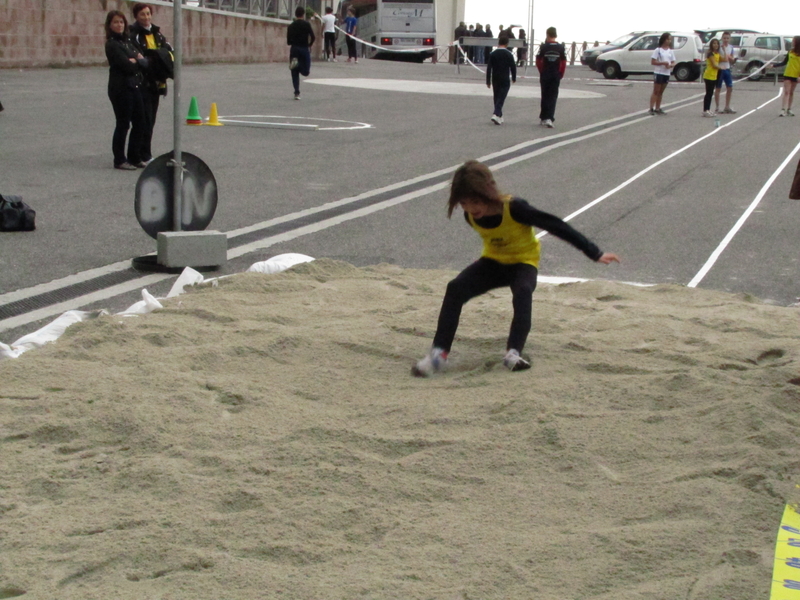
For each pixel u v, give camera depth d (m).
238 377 4.83
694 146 17.09
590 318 5.95
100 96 22.39
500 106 19.88
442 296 6.59
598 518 3.34
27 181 11.77
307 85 28.56
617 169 14.26
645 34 41.03
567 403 4.41
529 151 16.09
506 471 3.72
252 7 38.69
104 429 4.08
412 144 16.56
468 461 3.79
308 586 2.88
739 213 10.81
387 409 4.38
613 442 3.93
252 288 6.61
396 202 11.24
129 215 10.00
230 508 3.42
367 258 8.35
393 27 46.84
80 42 30.17
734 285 7.57
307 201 11.21
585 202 11.47
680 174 13.81
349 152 15.41
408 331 5.64
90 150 14.60
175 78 7.77
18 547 3.12
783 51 40.53
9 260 7.84
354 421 4.26
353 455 3.81
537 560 3.03
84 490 3.54
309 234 9.34
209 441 3.99
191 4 34.75
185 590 2.86
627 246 9.01
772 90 33.88
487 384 4.71
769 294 7.32
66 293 6.90
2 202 8.94
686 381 4.58
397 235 9.38
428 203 11.22
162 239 7.61
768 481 3.50
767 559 2.99
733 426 4.03
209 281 6.80
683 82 39.69
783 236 9.55
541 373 4.86
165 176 7.92
